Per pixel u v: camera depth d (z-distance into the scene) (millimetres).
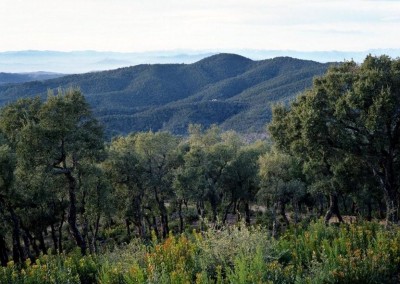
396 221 28078
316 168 37531
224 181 54188
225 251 15000
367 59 29484
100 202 38406
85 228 40094
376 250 14859
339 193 38219
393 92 26531
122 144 48750
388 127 27875
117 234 54844
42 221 39125
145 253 17672
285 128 36031
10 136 36188
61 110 31953
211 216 56875
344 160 32812
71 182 33562
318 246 16281
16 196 31219
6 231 33219
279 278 12773
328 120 29078
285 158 48250
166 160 50375
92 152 34844
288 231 22422
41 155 31453
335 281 12711
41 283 15633
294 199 50312
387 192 29234
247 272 12344
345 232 18641
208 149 55719
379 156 29000
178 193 46906
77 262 18578
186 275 13414
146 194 50375
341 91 29656
